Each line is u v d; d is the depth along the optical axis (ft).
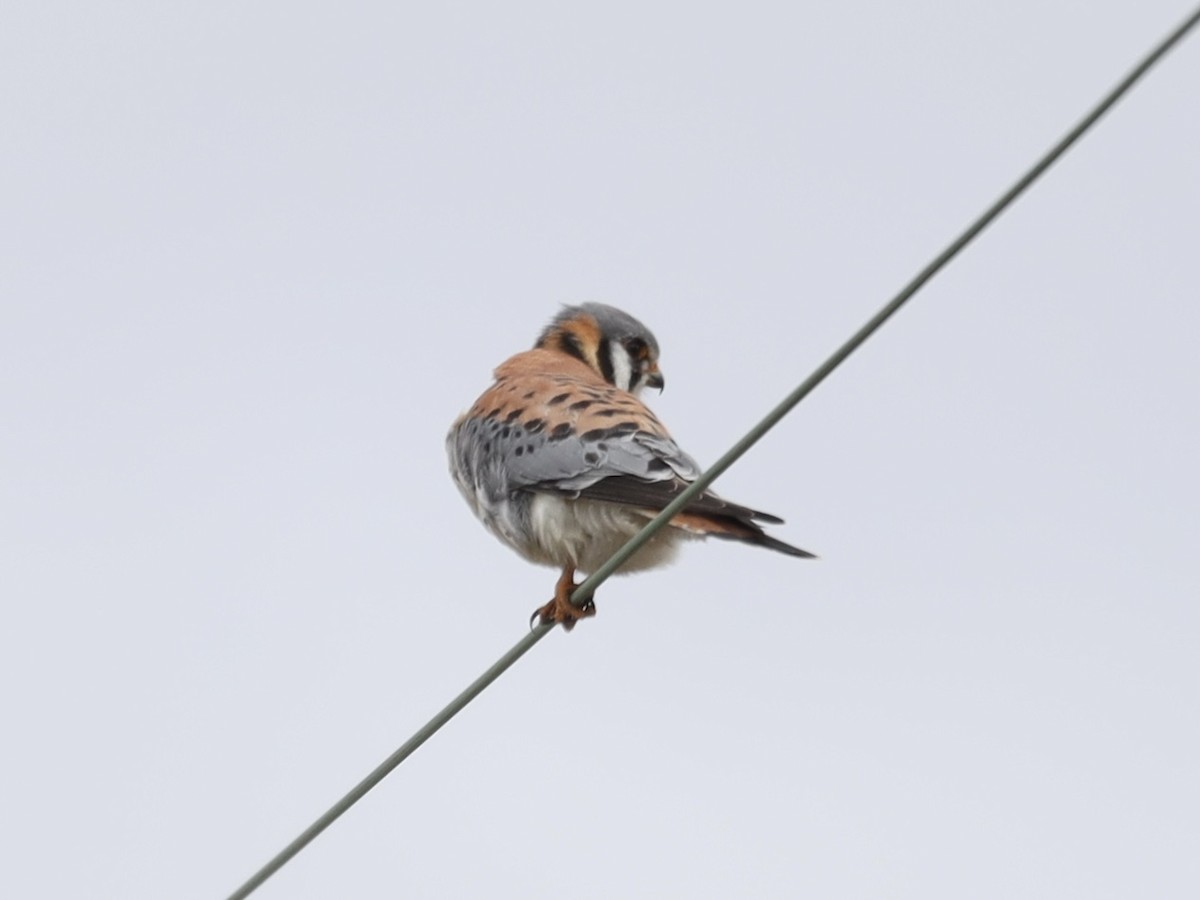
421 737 30.53
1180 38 21.79
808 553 35.32
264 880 30.63
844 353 27.30
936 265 25.64
